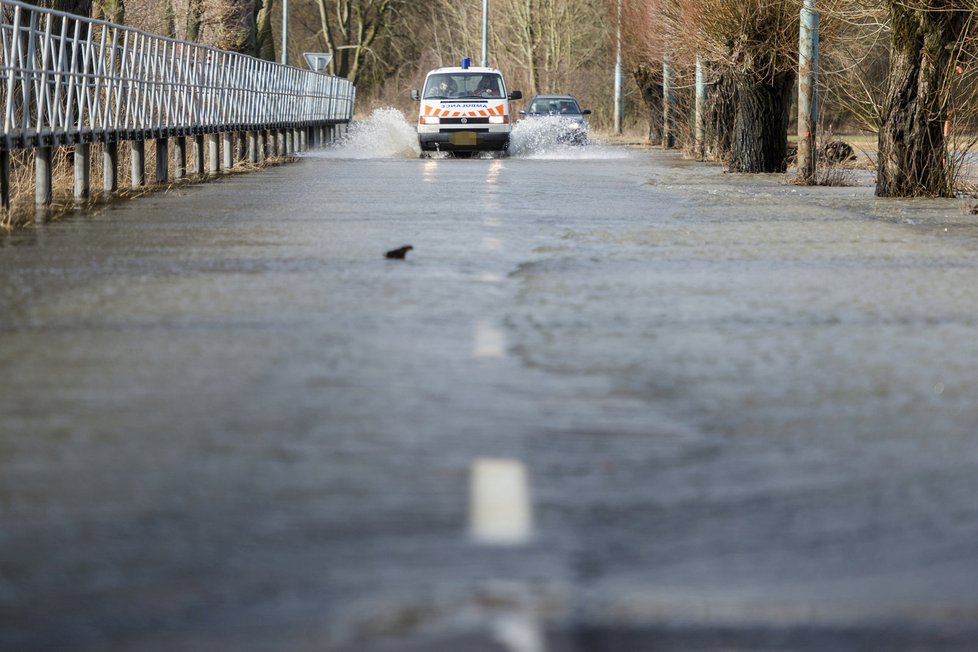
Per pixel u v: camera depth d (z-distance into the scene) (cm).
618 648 771
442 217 4034
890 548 963
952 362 1719
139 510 1044
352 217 4012
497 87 9656
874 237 3500
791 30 7494
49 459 1201
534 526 1002
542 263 2839
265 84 9075
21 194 4647
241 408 1414
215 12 13875
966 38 5388
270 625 803
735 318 2088
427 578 884
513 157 9562
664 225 3834
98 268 2667
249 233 3459
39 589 870
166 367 1641
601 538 975
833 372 1647
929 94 5412
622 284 2503
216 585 873
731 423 1366
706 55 7969
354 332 1917
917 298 2327
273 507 1052
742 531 998
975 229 3762
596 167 7881
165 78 6178
